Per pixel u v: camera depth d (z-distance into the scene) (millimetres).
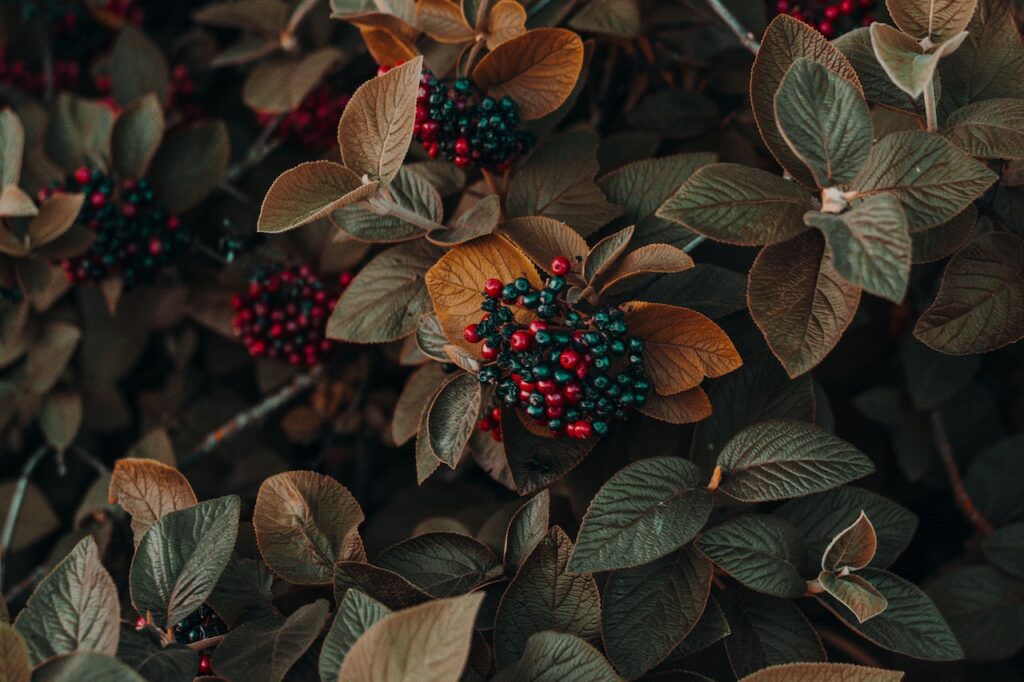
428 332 571
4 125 675
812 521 573
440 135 603
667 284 585
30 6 924
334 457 858
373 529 770
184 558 525
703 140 740
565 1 664
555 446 575
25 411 823
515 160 634
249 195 836
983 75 576
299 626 521
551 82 608
